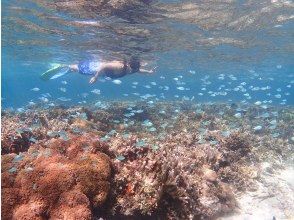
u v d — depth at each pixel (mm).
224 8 16672
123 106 21656
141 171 6738
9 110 19469
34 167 6262
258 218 8305
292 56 33500
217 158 10000
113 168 6797
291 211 8891
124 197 6312
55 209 5621
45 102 25109
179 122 17500
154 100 28219
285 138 18219
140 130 16188
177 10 16094
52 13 16875
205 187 7984
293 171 12016
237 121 20516
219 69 45656
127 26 18578
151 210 6090
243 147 12164
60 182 5852
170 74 54844
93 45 24125
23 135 8922
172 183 6473
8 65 50500
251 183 10000
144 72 17125
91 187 5984
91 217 5516
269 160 12680
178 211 6574
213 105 26734
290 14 18375
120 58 28641
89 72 18297
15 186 5969
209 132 12828
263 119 22750
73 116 14562
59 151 7324
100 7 15312
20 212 5465
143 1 14617
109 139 9117
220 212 7812
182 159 8484
